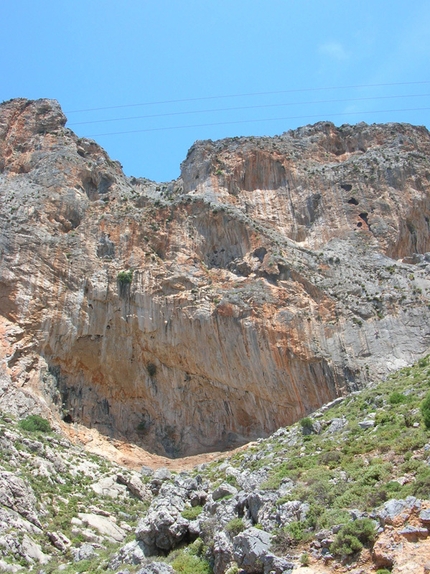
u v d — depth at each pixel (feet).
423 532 60.59
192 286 186.70
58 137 226.17
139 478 146.10
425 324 177.78
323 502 76.54
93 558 103.19
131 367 179.42
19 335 168.55
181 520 91.61
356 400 130.93
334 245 209.46
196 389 178.60
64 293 178.60
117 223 197.47
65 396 171.22
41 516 116.37
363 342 174.70
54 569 98.48
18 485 117.60
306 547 68.54
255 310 177.58
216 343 176.55
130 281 184.14
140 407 178.70
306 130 253.24
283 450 116.57
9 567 96.84
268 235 201.16
